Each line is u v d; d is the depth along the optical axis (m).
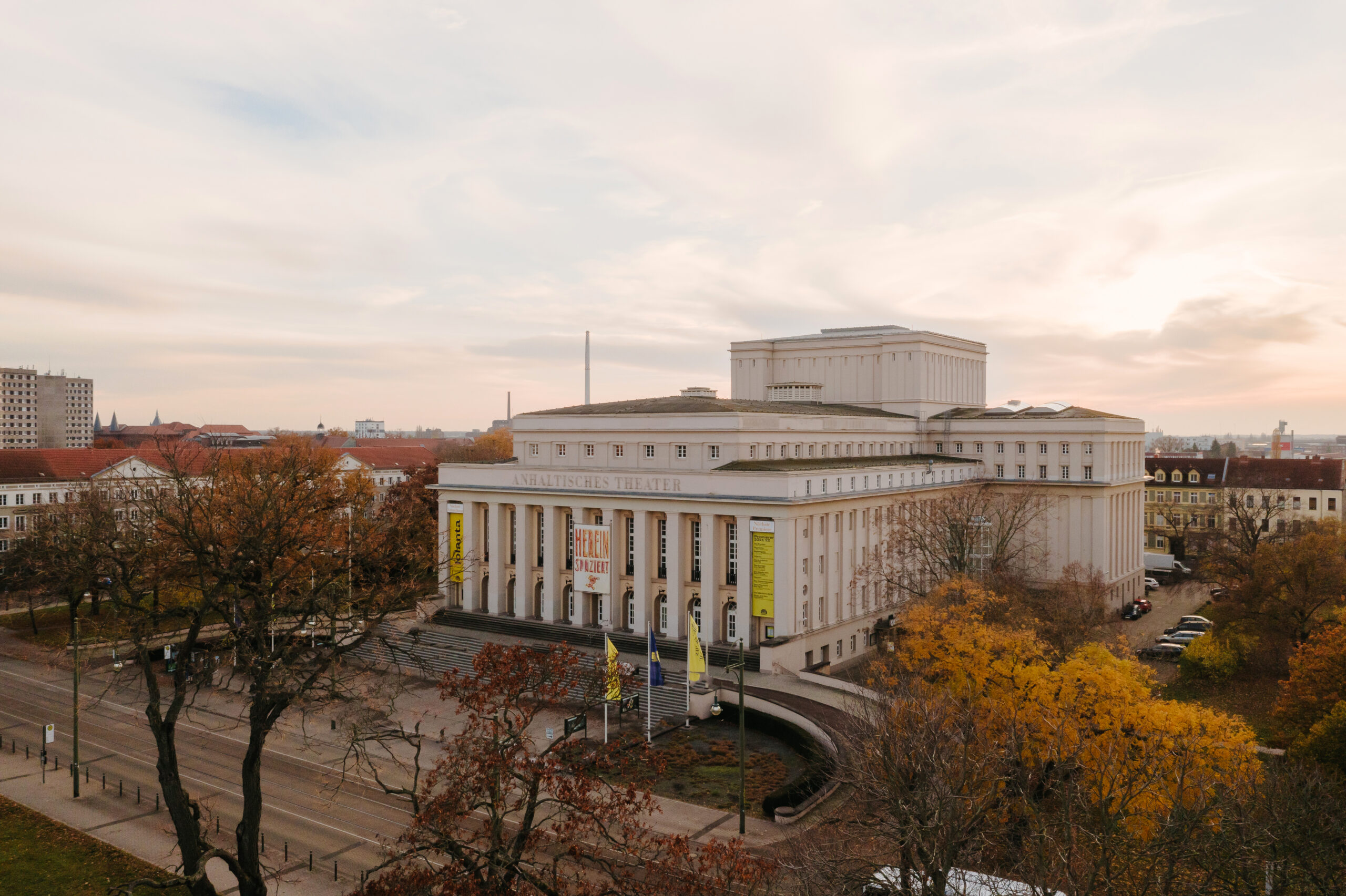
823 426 96.69
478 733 53.56
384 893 28.83
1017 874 33.34
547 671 31.70
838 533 84.38
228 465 78.31
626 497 84.44
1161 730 39.50
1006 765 35.06
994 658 48.91
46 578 82.25
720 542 80.69
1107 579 104.06
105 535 58.28
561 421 96.44
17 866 44.03
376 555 60.41
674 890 29.84
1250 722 62.59
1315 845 31.08
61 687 76.94
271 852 45.50
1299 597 73.00
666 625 83.44
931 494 99.75
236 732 65.56
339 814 50.31
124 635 55.69
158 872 43.50
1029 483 104.88
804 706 63.91
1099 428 104.25
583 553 85.12
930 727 34.78
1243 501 130.75
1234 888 29.88
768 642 74.12
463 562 94.94
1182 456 168.50
